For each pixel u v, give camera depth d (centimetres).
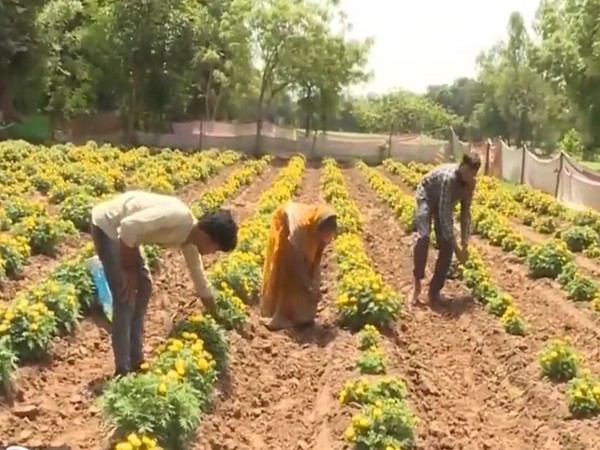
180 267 1377
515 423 872
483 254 1733
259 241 1415
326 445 772
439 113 9675
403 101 9625
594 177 2844
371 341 1038
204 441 748
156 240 773
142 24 4847
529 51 4891
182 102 5216
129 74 4906
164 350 836
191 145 4616
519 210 2405
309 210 1120
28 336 886
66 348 945
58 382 868
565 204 2723
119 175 2289
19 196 1861
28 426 757
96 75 5016
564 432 819
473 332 1176
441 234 1288
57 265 1300
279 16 4966
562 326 1221
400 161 4325
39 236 1381
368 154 4669
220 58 5225
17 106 4700
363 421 757
